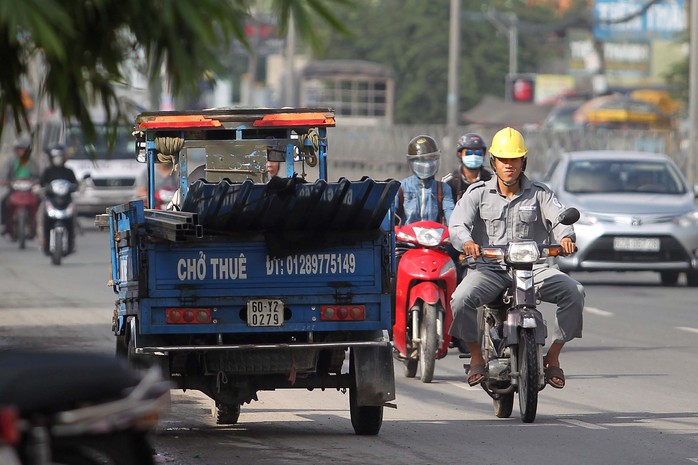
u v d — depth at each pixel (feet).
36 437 40.55
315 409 91.91
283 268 76.28
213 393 78.74
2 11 39.27
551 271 84.43
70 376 41.34
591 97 631.15
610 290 189.06
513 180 85.20
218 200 74.02
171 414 88.94
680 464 70.79
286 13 42.50
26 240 283.59
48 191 224.53
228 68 45.52
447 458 72.64
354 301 77.05
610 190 196.85
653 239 186.70
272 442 77.82
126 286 78.89
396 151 400.06
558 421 86.02
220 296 75.77
